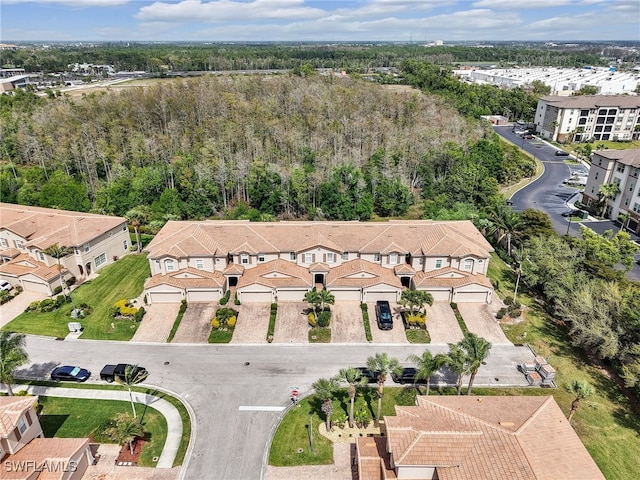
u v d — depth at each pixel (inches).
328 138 4097.0
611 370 1777.8
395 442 1176.8
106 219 2623.0
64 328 2001.7
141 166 3663.9
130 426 1370.6
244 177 3353.8
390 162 3627.0
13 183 3280.0
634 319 1720.0
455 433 1181.7
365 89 5442.9
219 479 1314.0
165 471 1338.6
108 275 2445.9
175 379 1708.9
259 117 4394.7
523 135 5885.8
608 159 3282.5
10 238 2459.4
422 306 1964.8
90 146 3671.3
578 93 7593.5
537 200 3718.0
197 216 3115.2
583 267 2207.2
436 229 2320.4
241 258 2260.1
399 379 1689.2
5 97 5196.9
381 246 2239.2
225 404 1592.0
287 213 3255.4
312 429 1491.1
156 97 4717.0
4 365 1430.9
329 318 2006.6
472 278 2159.2
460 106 5649.6
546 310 2166.6
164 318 2068.2
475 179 3403.1
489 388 1676.9
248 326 2009.1
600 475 1088.2
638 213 3056.1
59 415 1536.7
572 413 1465.3
